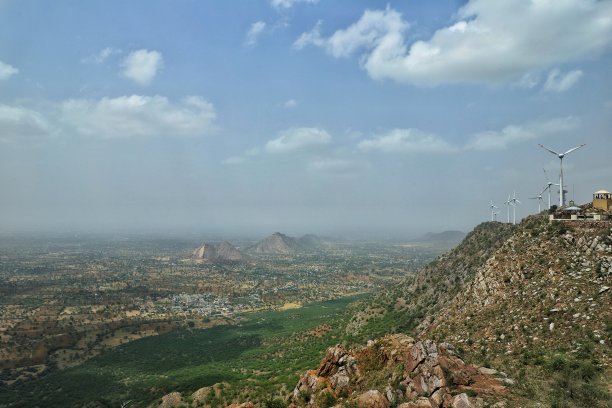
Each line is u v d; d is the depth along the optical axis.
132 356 172.25
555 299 57.31
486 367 44.06
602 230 64.44
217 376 124.25
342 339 128.62
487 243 119.44
